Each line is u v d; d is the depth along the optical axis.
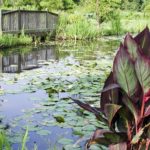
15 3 26.59
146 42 1.83
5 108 4.71
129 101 1.75
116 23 21.78
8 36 12.16
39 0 28.78
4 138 2.75
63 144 3.43
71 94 5.39
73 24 17.59
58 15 16.97
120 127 1.86
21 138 3.54
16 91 5.58
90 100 5.02
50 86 5.96
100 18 22.12
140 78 1.73
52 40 16.22
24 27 13.74
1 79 6.54
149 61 1.70
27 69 7.78
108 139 1.82
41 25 15.22
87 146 1.87
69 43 15.23
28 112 4.50
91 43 15.51
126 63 1.75
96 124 3.97
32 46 13.16
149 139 1.77
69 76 6.92
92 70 7.68
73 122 4.06
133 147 1.81
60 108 4.64
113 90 1.84
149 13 32.38
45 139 3.61
